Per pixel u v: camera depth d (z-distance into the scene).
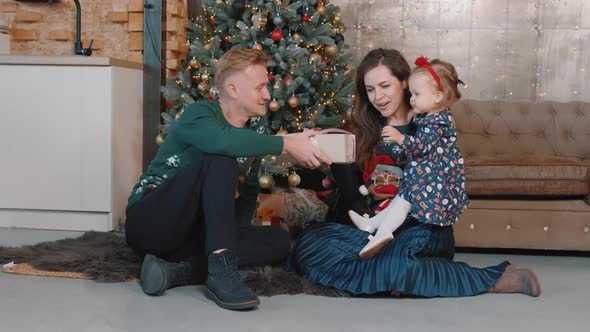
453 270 2.33
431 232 2.32
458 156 2.37
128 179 3.63
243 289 2.11
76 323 1.95
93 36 3.92
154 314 2.04
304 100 3.28
